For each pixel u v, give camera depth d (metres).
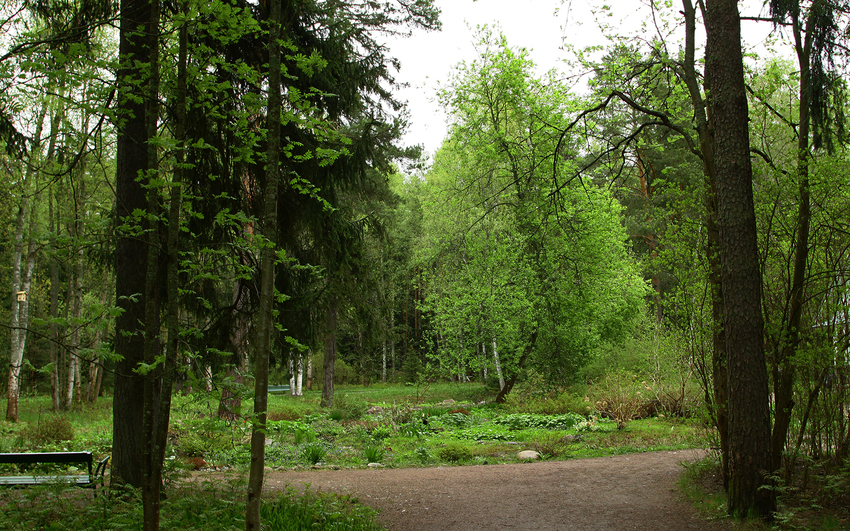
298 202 8.67
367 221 14.20
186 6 4.43
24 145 5.95
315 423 15.58
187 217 7.02
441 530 6.14
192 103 5.00
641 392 15.57
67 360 18.69
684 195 7.13
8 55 4.27
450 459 10.91
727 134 6.27
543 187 14.71
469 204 19.34
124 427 6.57
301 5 4.75
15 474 7.48
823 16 6.34
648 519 6.31
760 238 6.77
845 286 5.97
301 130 8.24
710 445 7.75
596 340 19.33
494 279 18.52
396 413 16.06
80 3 6.65
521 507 7.05
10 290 21.72
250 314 8.69
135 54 6.49
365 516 6.12
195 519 5.27
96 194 13.73
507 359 19.70
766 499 5.87
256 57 7.98
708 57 6.50
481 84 17.64
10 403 15.00
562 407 16.41
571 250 17.72
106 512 5.30
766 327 6.43
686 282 7.13
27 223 15.37
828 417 6.32
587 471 9.12
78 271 17.97
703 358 7.12
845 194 6.21
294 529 5.46
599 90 8.91
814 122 6.84
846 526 5.37
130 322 6.68
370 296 17.38
